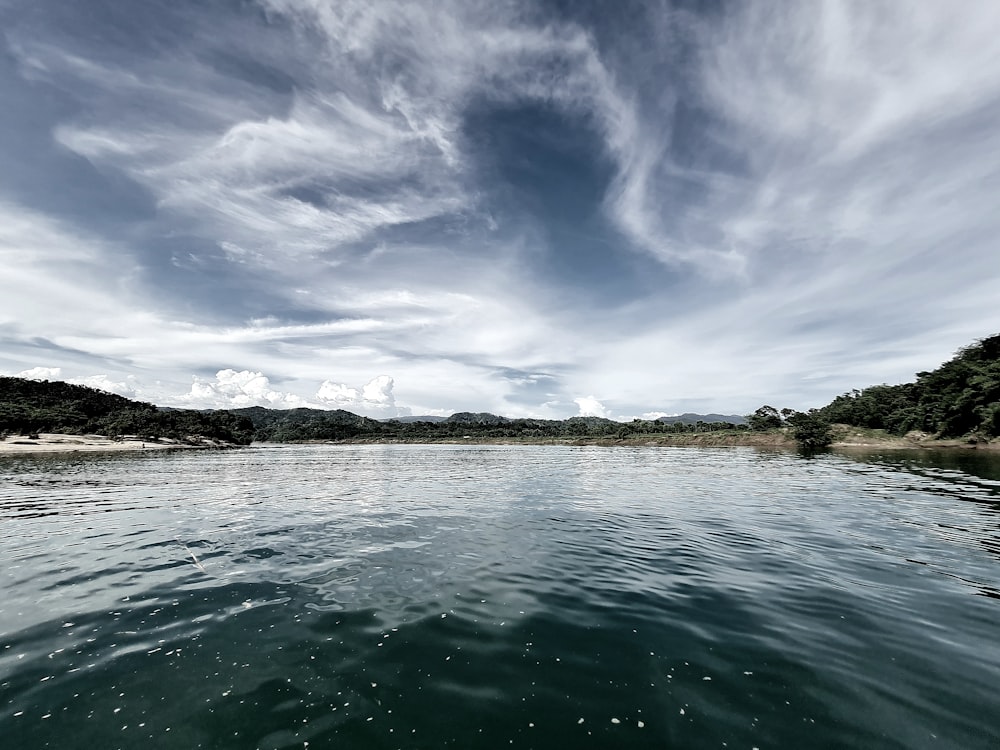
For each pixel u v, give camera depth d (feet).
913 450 216.33
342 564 36.06
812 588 30.12
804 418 299.17
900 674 19.51
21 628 24.14
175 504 68.39
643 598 28.55
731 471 124.57
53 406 382.83
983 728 15.90
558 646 22.25
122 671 19.81
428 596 28.96
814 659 20.81
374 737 15.69
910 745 15.12
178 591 29.81
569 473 125.39
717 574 33.32
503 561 36.86
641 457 214.07
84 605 27.40
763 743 15.33
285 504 68.85
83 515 58.65
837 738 15.53
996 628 23.93
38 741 15.40
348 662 20.71
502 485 95.09
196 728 16.08
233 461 193.77
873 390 373.61
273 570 34.50
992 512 56.65
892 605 27.09
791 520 53.06
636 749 15.08
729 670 19.95
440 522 53.47
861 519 53.11
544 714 16.99
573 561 36.83
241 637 23.18
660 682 19.07
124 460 182.91
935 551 39.04
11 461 166.71
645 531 47.93
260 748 15.10
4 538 45.44
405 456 255.50
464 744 15.37
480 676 19.57
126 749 15.02
